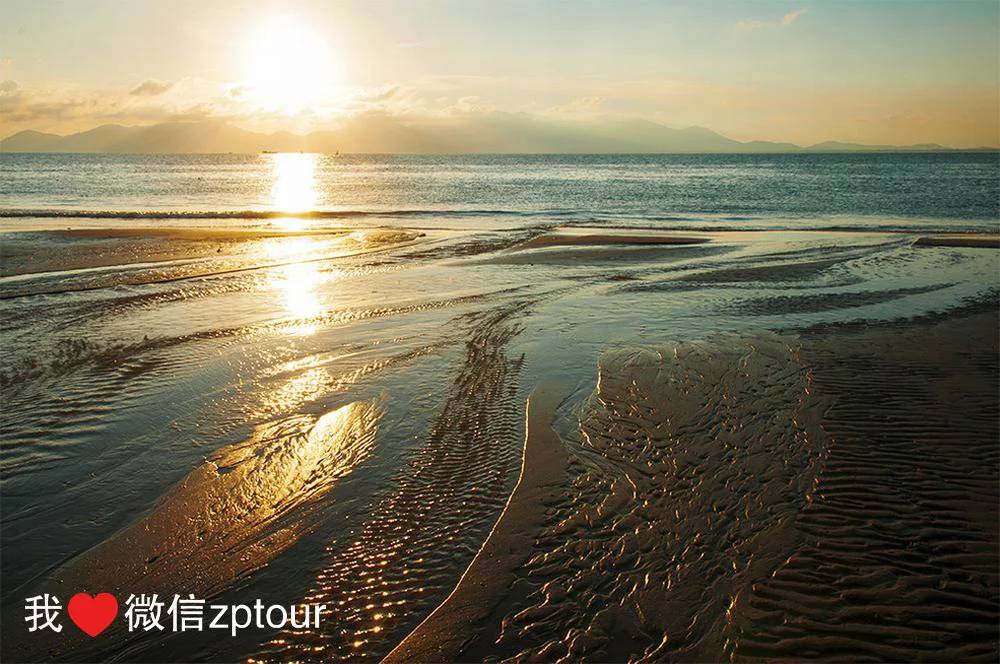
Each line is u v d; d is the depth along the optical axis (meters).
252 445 6.30
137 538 4.84
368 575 4.39
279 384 7.90
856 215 29.67
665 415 6.79
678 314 11.29
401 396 7.49
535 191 49.69
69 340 9.70
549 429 6.52
